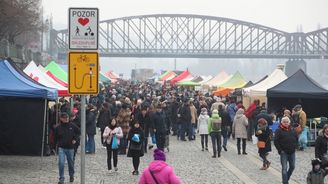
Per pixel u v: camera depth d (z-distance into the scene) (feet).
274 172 66.90
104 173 64.85
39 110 70.23
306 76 111.55
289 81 111.24
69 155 56.18
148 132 86.02
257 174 65.10
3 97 67.15
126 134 83.10
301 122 94.38
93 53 33.24
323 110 115.96
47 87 70.28
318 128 104.32
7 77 67.87
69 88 33.09
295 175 64.85
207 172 66.39
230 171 67.46
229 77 191.21
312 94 107.34
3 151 70.59
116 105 109.60
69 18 33.09
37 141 70.59
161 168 31.96
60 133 55.83
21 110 70.23
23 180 57.98
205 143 94.32
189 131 109.70
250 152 89.30
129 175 63.26
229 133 114.32
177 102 121.39
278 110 114.52
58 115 76.33
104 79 207.31
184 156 83.30
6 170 65.16
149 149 92.73
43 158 76.13
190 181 59.21
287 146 54.08
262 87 124.57
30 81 69.36
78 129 56.70
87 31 33.14
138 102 93.61
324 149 53.78
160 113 84.74
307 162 78.13
